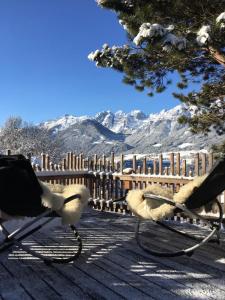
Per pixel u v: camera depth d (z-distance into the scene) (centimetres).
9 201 409
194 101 841
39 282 364
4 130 5169
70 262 428
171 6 682
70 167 875
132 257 449
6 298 326
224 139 811
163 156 763
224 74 841
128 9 750
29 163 383
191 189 446
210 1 675
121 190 821
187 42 646
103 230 606
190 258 446
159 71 796
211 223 462
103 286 354
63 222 432
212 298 327
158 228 623
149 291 342
